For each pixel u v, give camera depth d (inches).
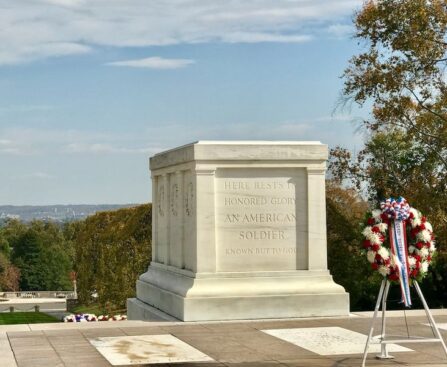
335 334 558.9
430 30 1242.0
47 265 4869.6
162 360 463.8
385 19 1246.9
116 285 1656.0
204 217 645.9
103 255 1750.7
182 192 700.0
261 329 585.9
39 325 617.3
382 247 456.4
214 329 588.1
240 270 652.7
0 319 2410.2
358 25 1295.5
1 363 454.3
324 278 661.9
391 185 1389.0
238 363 454.0
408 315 662.5
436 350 494.6
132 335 561.3
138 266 1611.7
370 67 1306.6
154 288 740.0
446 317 650.2
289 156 657.6
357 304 1330.0
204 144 647.1
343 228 1283.2
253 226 657.0
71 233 5531.5
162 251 779.4
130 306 812.0
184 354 482.9
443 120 1295.5
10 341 536.7
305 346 510.3
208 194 647.8
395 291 1311.5
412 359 463.8
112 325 614.5
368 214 470.9
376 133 1396.4
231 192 654.5
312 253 662.5
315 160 663.8
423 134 1290.6
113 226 1796.3
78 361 461.1
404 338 463.8
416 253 463.5
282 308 644.1
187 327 599.5
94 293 1999.3
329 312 653.3
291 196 665.0
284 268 661.3
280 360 462.6
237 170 656.4
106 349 502.3
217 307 633.6
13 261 4879.4
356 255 1280.8
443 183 1302.9
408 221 467.2
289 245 663.1
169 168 740.7
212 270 645.9
